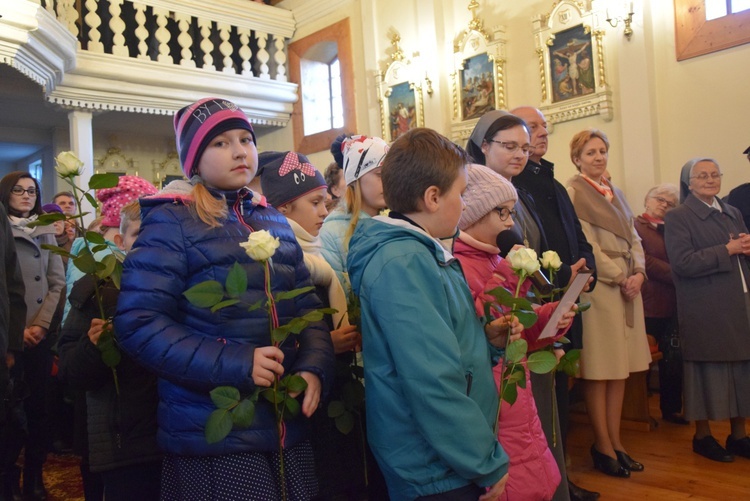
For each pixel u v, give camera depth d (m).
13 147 10.02
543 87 6.54
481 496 1.56
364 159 2.37
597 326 3.64
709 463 3.79
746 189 4.70
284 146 9.75
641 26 5.77
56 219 1.83
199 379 1.56
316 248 2.40
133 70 7.77
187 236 1.66
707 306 3.79
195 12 8.54
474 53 7.19
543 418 2.41
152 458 2.00
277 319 1.68
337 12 8.93
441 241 2.11
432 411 1.48
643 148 5.80
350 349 2.07
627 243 3.81
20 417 3.27
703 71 5.57
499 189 2.15
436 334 1.52
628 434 4.46
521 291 2.03
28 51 5.69
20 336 3.01
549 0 6.60
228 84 8.67
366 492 2.45
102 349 1.85
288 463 1.71
